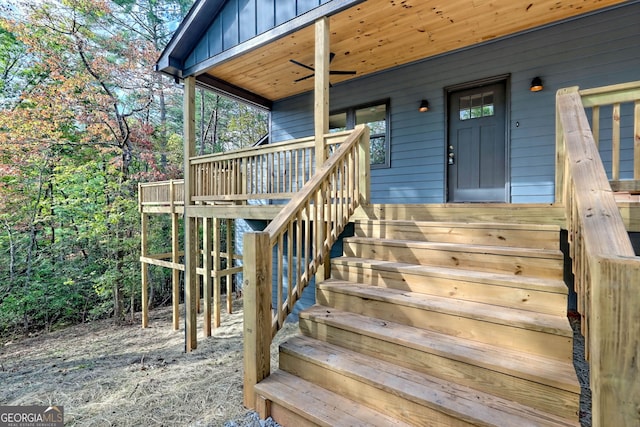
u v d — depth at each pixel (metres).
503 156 4.24
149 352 5.41
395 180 5.08
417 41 4.20
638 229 1.99
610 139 3.55
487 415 1.41
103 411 3.17
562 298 1.75
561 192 2.50
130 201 8.94
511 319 1.70
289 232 2.28
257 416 1.95
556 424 1.35
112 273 8.24
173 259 6.95
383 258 2.69
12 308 7.32
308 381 1.99
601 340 0.80
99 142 9.79
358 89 5.46
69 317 8.48
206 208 4.61
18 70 9.65
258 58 4.61
